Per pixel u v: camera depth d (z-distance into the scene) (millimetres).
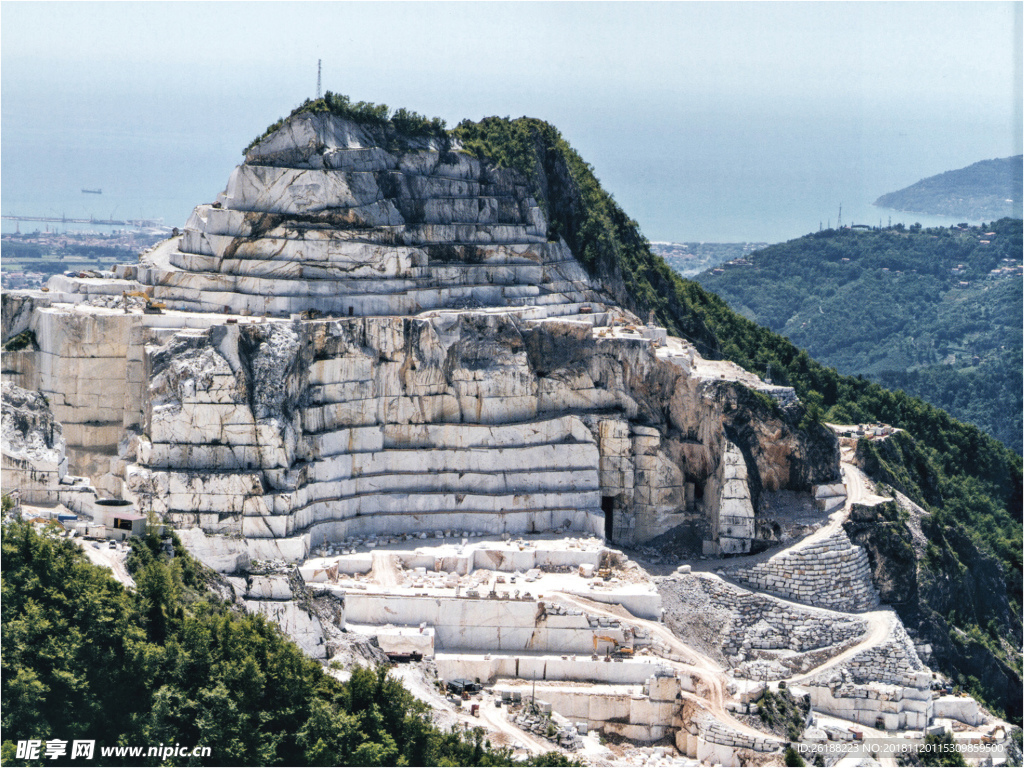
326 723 170375
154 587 176000
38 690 161375
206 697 167625
